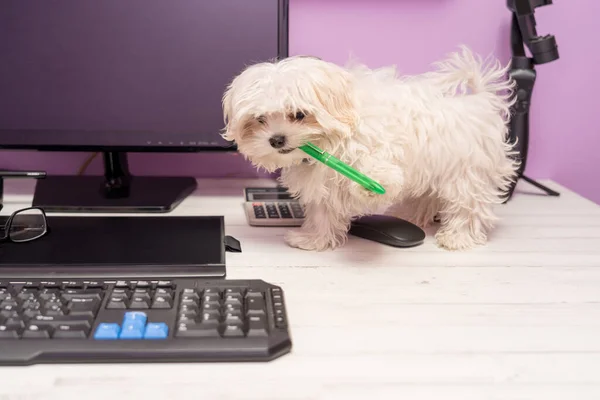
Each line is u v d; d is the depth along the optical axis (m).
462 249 0.79
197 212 0.93
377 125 0.73
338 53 1.10
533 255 0.77
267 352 0.51
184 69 0.92
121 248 0.73
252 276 0.69
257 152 0.72
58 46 0.90
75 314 0.53
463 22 1.09
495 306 0.62
